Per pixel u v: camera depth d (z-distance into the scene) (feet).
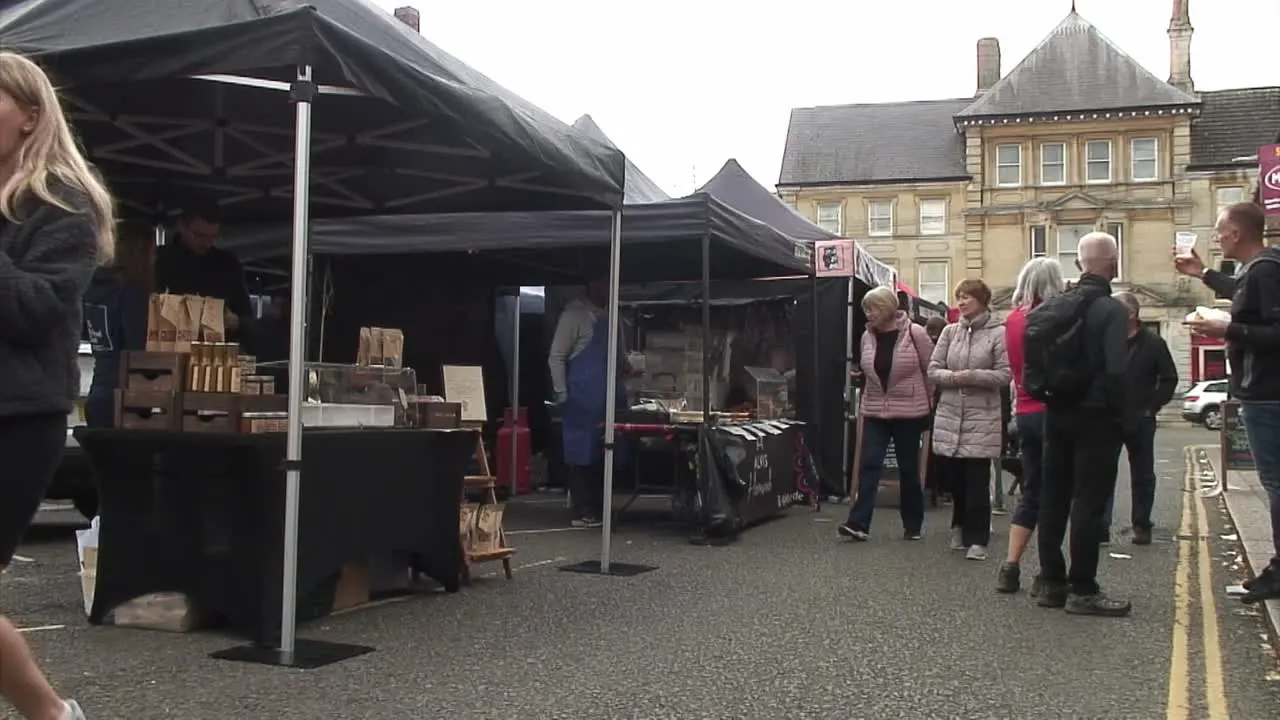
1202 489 43.24
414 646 16.17
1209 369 139.85
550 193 22.58
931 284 151.43
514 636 16.93
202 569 16.34
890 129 158.10
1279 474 18.02
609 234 28.37
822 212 156.04
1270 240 35.58
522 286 39.60
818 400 36.35
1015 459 33.50
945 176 150.20
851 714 13.23
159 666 14.82
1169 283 142.31
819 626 17.90
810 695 13.98
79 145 17.24
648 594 20.49
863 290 38.32
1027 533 20.93
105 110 18.11
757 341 37.40
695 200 27.40
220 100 18.06
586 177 20.76
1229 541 28.30
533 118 19.34
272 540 15.88
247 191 22.41
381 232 30.86
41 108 9.25
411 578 21.38
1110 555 25.88
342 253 31.14
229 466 16.05
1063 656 16.08
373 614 18.35
